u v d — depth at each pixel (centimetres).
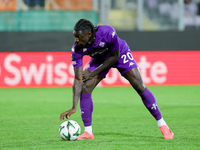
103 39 1661
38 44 5472
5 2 5672
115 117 2766
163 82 5669
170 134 1819
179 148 1577
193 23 6331
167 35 5647
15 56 5450
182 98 4072
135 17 5791
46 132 2114
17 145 1692
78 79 1734
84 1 5681
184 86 5531
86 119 1805
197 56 5750
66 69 5519
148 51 5609
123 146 1619
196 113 2933
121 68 1798
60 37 5497
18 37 5434
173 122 2461
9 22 5634
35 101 3919
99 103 3709
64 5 5712
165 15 5819
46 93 4703
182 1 5806
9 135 2017
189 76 5744
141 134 1991
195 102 3716
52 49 5500
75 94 1706
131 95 4441
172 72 5694
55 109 3309
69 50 5525
